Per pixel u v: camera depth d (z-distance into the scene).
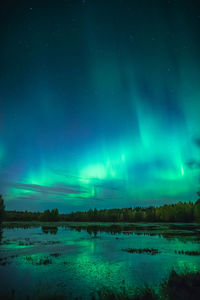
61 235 45.97
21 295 10.69
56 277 14.16
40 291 11.35
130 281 13.05
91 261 19.23
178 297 9.36
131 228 70.50
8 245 29.77
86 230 62.84
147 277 13.84
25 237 41.34
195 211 123.50
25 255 22.28
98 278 13.84
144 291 10.98
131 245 29.50
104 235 45.47
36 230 62.50
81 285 12.38
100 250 25.45
